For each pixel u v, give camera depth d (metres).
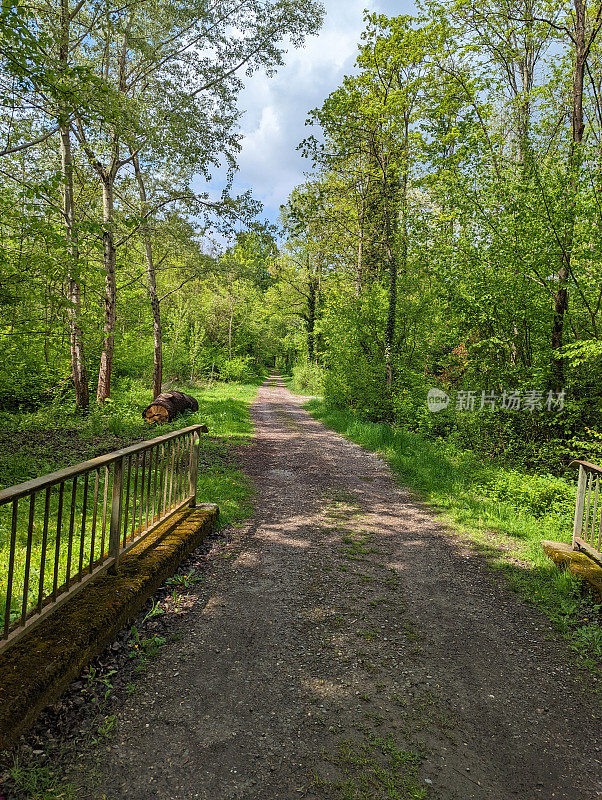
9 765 2.06
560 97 12.23
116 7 11.16
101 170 13.10
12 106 6.94
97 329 12.56
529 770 2.32
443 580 4.60
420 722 2.62
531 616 3.94
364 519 6.46
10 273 8.29
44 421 11.15
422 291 15.98
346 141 16.00
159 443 4.44
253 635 3.44
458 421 10.99
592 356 8.53
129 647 3.10
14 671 2.37
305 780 2.18
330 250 23.73
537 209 8.54
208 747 2.34
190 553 4.74
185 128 12.17
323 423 17.42
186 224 15.37
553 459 8.69
